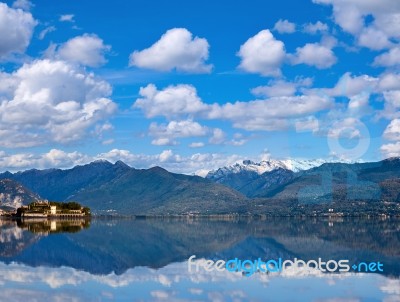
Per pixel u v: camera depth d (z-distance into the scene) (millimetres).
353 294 54781
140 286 58844
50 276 65625
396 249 100625
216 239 133250
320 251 97188
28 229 189500
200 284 60094
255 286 58719
